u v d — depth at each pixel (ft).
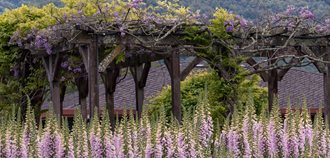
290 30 48.32
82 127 30.99
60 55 52.60
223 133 30.55
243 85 48.26
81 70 56.24
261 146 31.19
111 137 31.76
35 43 51.55
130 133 31.53
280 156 31.76
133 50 50.67
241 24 47.39
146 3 48.01
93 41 45.21
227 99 48.01
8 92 59.16
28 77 59.52
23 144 29.84
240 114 31.30
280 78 52.37
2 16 58.80
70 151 31.01
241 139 30.42
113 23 44.88
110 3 48.70
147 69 58.08
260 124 31.24
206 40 46.98
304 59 54.13
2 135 29.68
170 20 45.96
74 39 44.83
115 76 60.13
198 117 30.07
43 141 30.89
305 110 32.58
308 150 28.35
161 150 29.40
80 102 62.13
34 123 30.99
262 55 50.39
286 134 31.76
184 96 61.41
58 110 54.54
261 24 47.98
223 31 46.96
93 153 31.55
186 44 46.83
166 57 48.14
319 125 31.63
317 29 48.70
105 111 32.09
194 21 46.62
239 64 48.24
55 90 54.60
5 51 58.90
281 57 47.75
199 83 61.57
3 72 59.52
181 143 29.25
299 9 48.16
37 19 56.85
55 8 55.31
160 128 29.55
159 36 45.60
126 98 82.84
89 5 49.11
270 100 51.49
